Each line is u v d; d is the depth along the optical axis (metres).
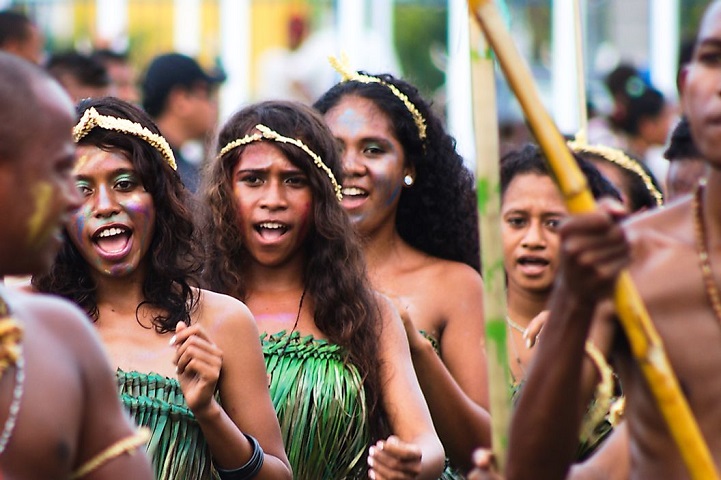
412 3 18.81
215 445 6.03
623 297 3.96
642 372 4.11
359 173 8.35
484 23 4.09
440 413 7.48
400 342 7.24
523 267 8.00
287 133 7.28
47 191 4.13
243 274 7.41
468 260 8.73
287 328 7.21
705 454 4.01
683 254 4.39
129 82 12.99
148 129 6.43
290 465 6.84
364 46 17.16
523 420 4.21
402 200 8.61
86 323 4.38
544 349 4.15
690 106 4.31
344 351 7.12
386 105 8.47
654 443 4.36
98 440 4.32
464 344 8.09
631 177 8.91
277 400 6.94
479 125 4.29
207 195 7.38
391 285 8.29
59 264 6.42
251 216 7.25
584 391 4.46
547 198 7.97
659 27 17.03
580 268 3.92
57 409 4.15
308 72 17.45
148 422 6.11
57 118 4.17
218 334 6.34
